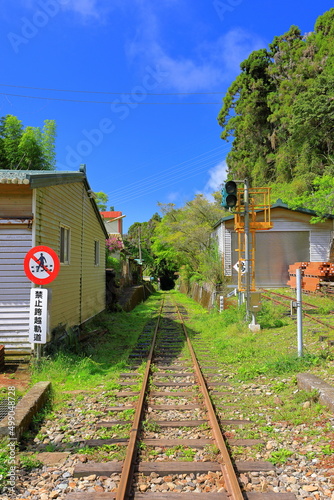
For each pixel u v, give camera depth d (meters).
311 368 7.30
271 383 7.06
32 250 6.68
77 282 12.03
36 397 5.75
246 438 4.80
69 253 11.04
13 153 20.34
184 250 27.97
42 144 21.00
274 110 33.03
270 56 36.81
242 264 13.01
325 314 12.42
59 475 4.02
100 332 12.84
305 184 25.44
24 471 4.10
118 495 3.45
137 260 42.81
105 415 5.69
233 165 39.47
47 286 8.80
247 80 37.00
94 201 14.14
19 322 8.22
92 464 4.15
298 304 7.91
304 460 4.20
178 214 30.77
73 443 4.77
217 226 22.47
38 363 7.96
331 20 29.69
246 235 11.96
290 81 31.69
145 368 8.28
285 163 30.45
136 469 4.05
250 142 37.41
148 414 5.73
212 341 11.57
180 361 9.24
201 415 5.65
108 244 24.66
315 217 19.41
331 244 20.19
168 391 6.89
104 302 17.39
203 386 6.77
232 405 6.07
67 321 10.72
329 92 23.33
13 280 8.26
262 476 3.92
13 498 3.62
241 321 12.63
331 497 3.49
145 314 20.17
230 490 3.59
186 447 4.59
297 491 3.64
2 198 8.27
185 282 37.00
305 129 25.17
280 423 5.26
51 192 9.40
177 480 3.89
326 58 28.52
